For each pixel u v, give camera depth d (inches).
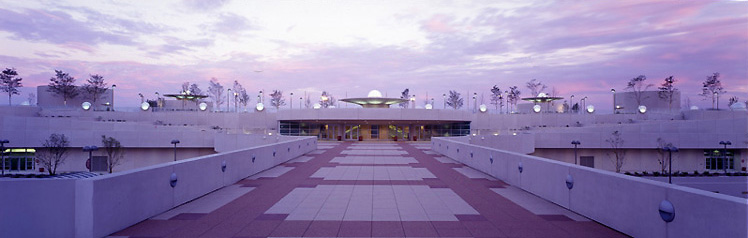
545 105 3464.6
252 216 348.5
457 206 395.5
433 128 2456.9
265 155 727.7
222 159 513.0
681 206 233.3
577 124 2532.0
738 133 1852.9
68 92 3154.5
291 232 296.4
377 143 1952.5
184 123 2476.6
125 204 303.1
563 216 350.0
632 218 278.5
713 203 211.5
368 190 494.9
